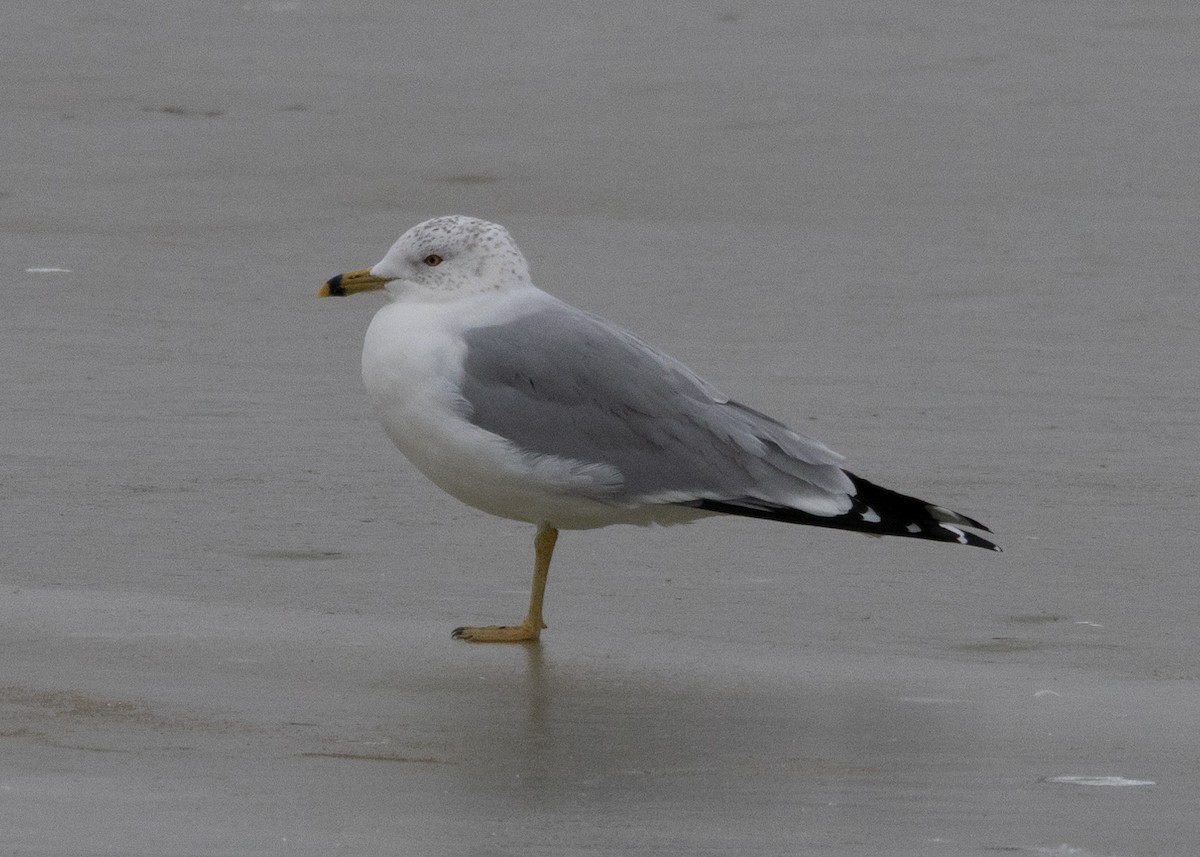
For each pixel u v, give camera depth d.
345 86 31.55
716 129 28.62
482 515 13.30
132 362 17.30
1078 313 19.47
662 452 11.10
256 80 31.94
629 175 26.02
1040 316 19.36
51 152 26.77
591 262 21.52
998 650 10.79
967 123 28.92
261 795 8.22
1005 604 11.63
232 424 15.45
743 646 10.81
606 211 24.12
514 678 10.15
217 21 37.00
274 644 10.62
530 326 11.21
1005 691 10.04
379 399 11.24
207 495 13.57
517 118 29.36
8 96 30.41
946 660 10.59
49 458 14.38
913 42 34.75
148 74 32.28
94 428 15.23
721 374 17.23
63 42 34.72
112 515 13.05
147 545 12.45
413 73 32.53
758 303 19.83
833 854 7.70
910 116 29.36
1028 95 30.69
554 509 11.17
